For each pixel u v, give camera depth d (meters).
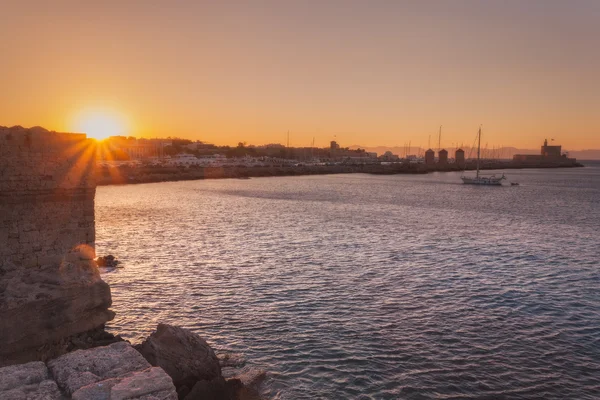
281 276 37.62
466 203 105.56
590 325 27.17
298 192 130.25
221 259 43.69
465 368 21.98
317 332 25.98
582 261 44.00
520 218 78.38
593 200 114.81
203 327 26.52
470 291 33.78
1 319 16.20
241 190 133.50
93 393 8.41
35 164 18.34
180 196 111.25
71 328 18.12
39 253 18.50
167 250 47.72
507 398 19.47
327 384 20.47
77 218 19.66
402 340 25.03
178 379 18.16
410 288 34.50
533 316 28.67
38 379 9.09
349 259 44.25
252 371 21.38
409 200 111.50
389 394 19.69
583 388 20.27
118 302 30.48
